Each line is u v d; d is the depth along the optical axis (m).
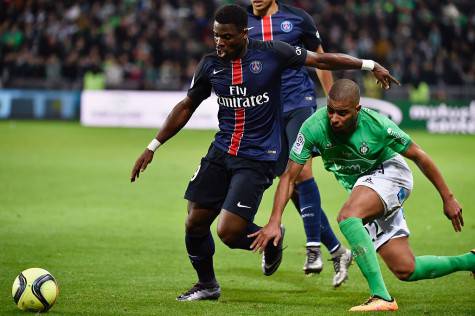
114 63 85.00
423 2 99.06
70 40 87.38
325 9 92.31
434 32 93.06
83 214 33.09
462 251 26.78
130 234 29.05
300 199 22.66
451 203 17.69
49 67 84.19
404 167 18.62
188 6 94.19
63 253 25.47
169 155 56.97
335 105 17.19
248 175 18.72
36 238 27.83
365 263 17.70
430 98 84.25
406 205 36.94
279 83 18.94
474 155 59.56
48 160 51.72
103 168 48.28
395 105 82.00
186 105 19.41
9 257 24.64
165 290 20.70
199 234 19.27
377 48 87.44
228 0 94.31
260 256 25.86
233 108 18.75
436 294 20.47
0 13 90.06
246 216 18.69
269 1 23.78
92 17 89.75
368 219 18.06
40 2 91.19
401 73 85.25
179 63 86.38
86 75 83.88
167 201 36.94
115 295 19.94
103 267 23.58
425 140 72.31
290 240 28.84
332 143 18.22
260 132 18.84
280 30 23.75
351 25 90.44
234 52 18.33
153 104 80.12
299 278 22.77
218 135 19.23
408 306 18.95
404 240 18.41
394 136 17.78
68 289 20.55
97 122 80.88
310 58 18.94
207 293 19.69
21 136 67.44
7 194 37.78
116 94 80.75
